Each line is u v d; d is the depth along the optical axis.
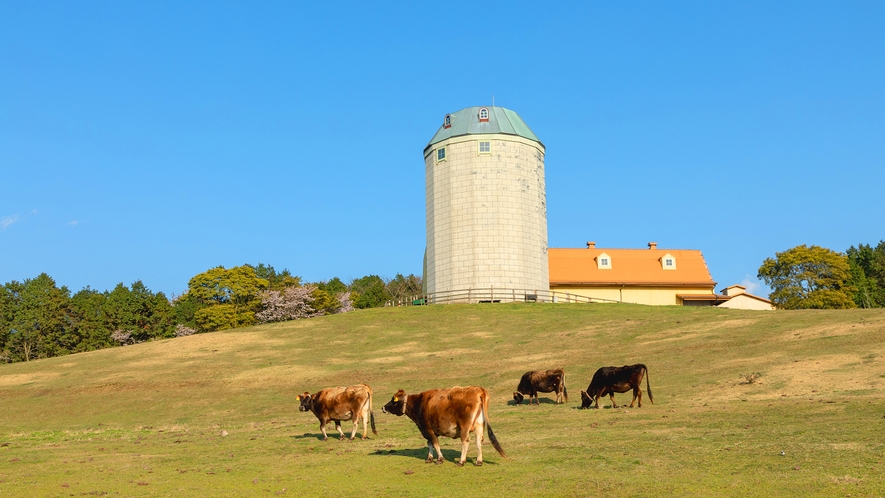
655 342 46.00
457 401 16.97
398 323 61.88
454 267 76.50
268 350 54.22
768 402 26.31
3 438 27.08
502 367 43.22
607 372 28.22
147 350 57.75
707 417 23.66
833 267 80.19
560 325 56.53
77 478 16.61
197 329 96.50
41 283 95.38
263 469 17.30
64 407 41.31
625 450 18.00
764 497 13.17
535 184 79.50
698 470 15.40
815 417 22.16
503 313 63.84
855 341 37.34
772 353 37.38
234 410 37.03
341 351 52.19
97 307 98.69
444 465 16.97
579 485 14.55
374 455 18.84
